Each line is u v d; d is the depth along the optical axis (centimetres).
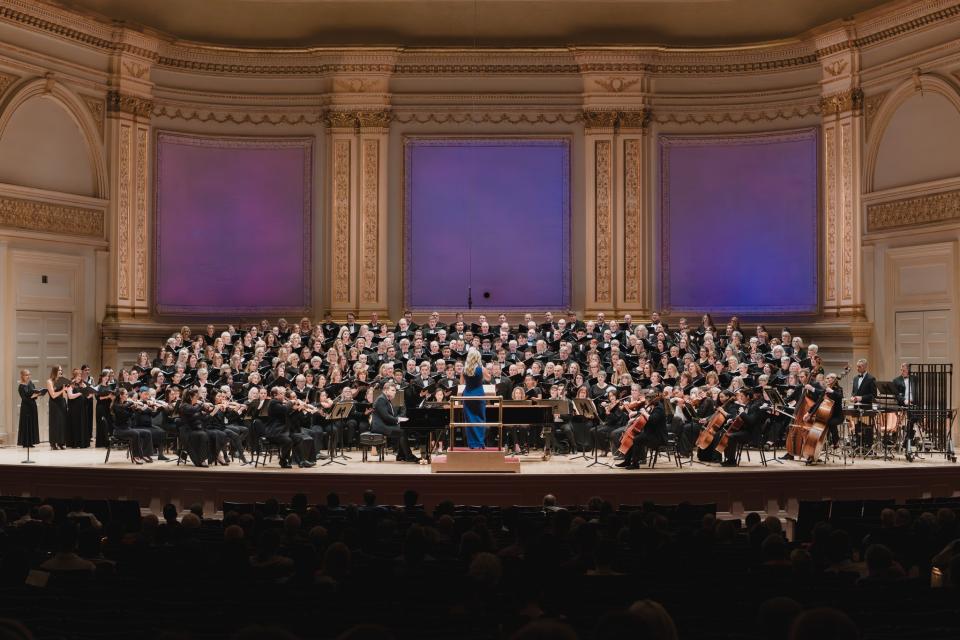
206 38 1898
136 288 1811
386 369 1433
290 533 643
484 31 1925
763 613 306
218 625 381
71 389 1501
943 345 1584
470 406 1288
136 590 466
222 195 1912
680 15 1902
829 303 1798
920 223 1622
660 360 1562
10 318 1585
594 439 1362
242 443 1375
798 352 1560
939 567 538
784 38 1867
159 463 1280
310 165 1936
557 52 1906
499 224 1938
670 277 1925
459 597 445
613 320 1873
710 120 1916
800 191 1852
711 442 1270
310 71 1925
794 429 1281
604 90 1909
